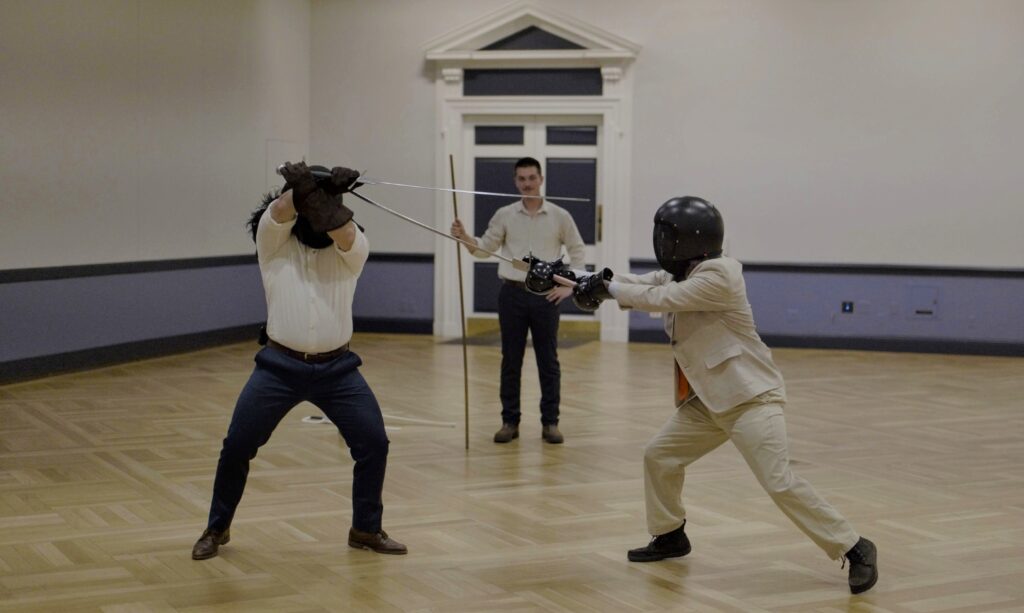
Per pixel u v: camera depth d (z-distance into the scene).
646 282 4.12
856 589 3.73
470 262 11.95
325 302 3.95
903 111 11.02
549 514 4.74
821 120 11.16
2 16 8.05
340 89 12.13
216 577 3.81
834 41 11.09
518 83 11.65
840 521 3.74
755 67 11.22
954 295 11.02
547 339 6.27
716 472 5.56
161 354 9.91
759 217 11.32
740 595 3.71
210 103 10.53
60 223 8.70
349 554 4.11
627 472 5.57
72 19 8.73
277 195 4.16
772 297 11.34
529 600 3.62
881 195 11.12
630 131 11.43
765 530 4.53
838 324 11.24
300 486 5.17
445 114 11.77
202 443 6.14
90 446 6.03
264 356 3.97
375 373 9.05
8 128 8.15
